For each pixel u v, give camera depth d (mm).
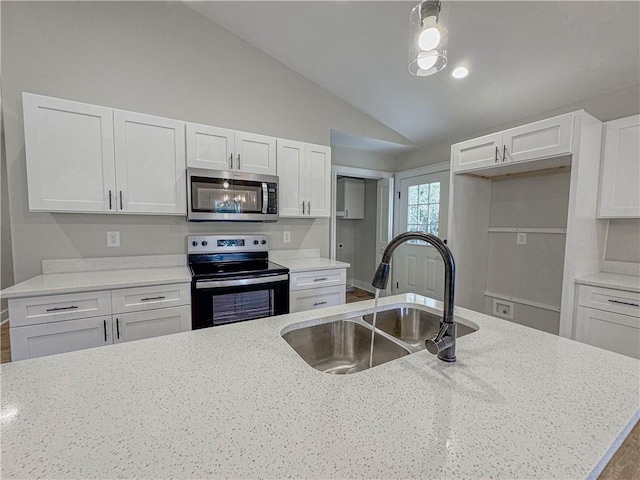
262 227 2938
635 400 668
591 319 2043
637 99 2164
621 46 1895
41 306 1647
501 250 2994
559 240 2596
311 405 639
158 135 2174
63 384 719
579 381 748
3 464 476
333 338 1269
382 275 978
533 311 2770
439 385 722
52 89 2062
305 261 2896
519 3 1803
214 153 2377
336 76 2955
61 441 529
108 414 605
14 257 2002
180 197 2264
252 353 898
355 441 534
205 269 2350
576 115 1954
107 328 1810
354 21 2260
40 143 1836
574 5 1730
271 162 2645
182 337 1018
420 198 4020
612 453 525
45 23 2035
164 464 482
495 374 779
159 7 2402
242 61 2760
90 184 1972
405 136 3762
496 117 2934
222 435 546
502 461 493
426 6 957
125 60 2287
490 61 2271
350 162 4070
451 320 831
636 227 2236
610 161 2160
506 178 2945
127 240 2348
